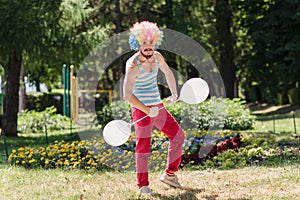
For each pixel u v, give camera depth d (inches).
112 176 267.4
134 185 242.8
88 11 567.8
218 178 253.9
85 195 219.8
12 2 490.0
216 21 941.2
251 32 892.0
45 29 512.4
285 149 346.3
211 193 219.3
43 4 501.4
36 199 213.8
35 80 1343.5
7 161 330.3
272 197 206.4
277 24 824.9
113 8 842.8
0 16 488.4
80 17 555.5
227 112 571.8
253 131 538.3
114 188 235.6
